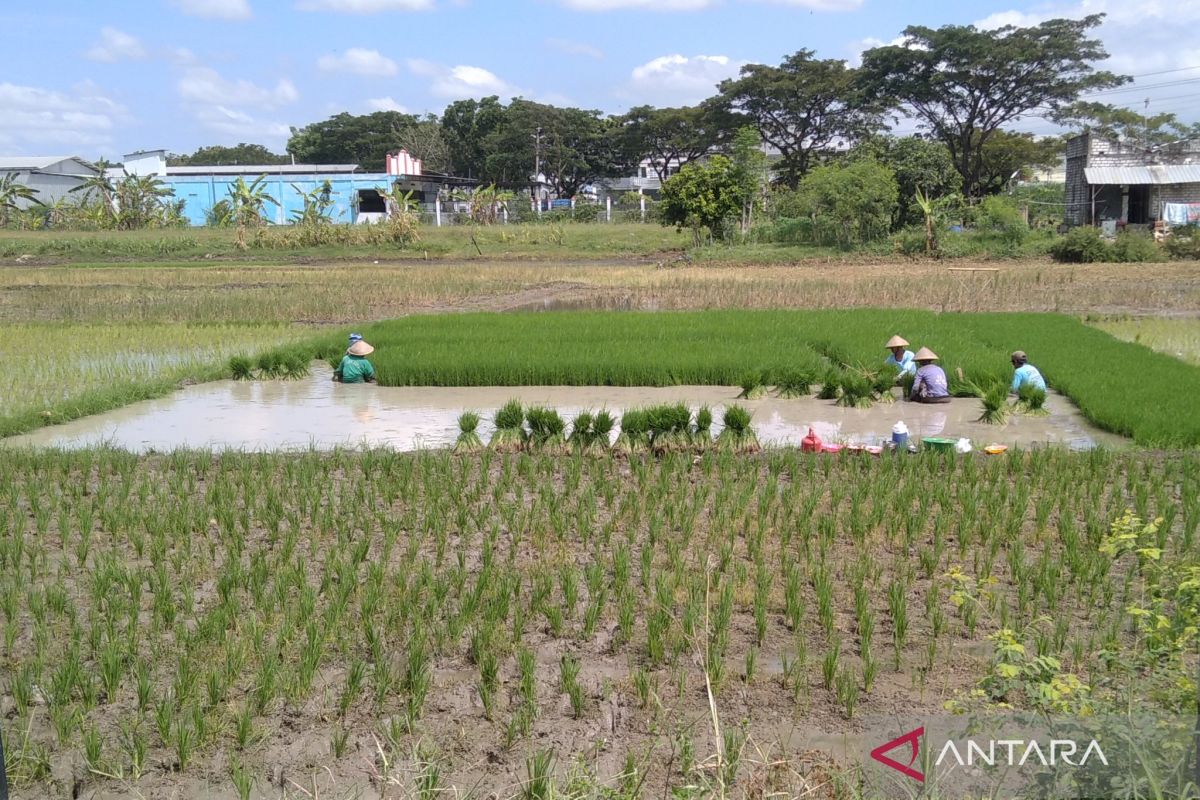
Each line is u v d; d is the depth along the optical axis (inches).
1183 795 166.1
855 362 707.4
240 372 745.0
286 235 2114.9
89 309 1112.2
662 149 3051.2
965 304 1127.0
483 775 219.3
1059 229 2047.2
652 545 357.7
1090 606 297.0
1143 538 331.0
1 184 2519.7
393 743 228.1
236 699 250.8
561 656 274.5
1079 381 624.7
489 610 291.1
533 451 506.3
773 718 238.4
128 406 650.8
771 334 842.8
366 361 732.0
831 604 299.7
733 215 1935.3
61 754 228.8
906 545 348.8
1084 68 2190.0
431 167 3292.3
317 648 265.3
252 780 218.7
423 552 358.0
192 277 1549.0
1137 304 1117.1
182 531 376.5
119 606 297.4
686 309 1154.7
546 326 909.2
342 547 354.0
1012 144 2458.2
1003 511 388.8
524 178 3208.7
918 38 2251.5
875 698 245.9
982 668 261.4
